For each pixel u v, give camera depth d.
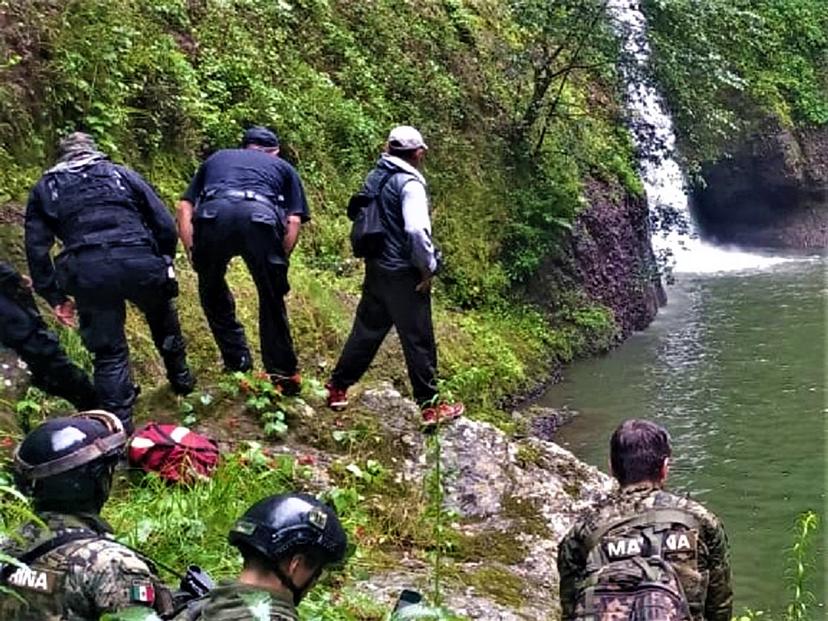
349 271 10.51
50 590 2.65
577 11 13.62
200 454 5.42
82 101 8.67
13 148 7.97
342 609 4.32
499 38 15.09
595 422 10.18
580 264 13.49
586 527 3.39
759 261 18.70
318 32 12.70
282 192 6.14
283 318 6.25
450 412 6.42
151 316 6.09
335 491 5.44
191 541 4.73
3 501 3.56
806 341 12.61
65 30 8.73
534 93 13.85
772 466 8.77
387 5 14.02
